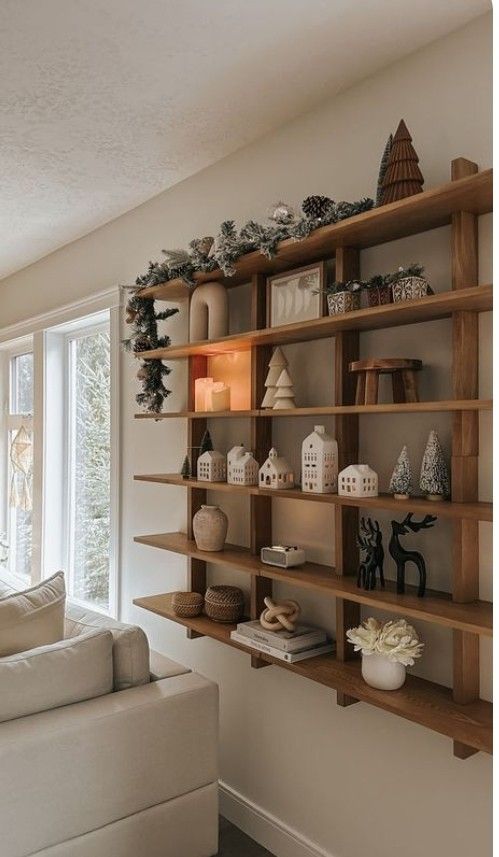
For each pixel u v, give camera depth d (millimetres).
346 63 1941
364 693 1717
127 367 3266
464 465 1622
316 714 2178
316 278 2084
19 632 2127
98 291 3486
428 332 1830
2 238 3729
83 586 3855
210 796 2107
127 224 3262
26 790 1703
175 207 2910
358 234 1859
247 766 2477
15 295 4574
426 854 1812
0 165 2686
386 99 1963
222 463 2469
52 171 2754
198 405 2582
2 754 1664
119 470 3305
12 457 4711
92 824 1828
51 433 4062
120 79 2020
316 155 2199
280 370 2223
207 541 2426
